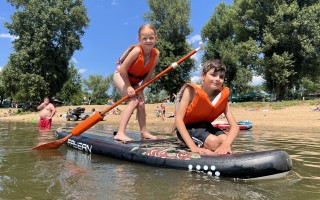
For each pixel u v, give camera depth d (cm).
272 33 2794
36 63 3100
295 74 2973
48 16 3103
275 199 222
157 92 3853
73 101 5622
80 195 231
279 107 2100
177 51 3722
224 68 353
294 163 357
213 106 353
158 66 3631
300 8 2903
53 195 232
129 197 227
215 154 314
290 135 797
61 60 3238
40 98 3212
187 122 371
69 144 492
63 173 304
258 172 275
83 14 3297
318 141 614
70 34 3234
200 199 222
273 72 2797
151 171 312
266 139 666
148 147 371
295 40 2725
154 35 445
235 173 280
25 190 245
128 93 445
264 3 2905
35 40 3106
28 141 576
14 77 3117
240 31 3122
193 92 356
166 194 234
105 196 229
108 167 333
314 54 2802
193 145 340
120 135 435
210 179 280
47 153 429
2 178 283
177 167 318
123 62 445
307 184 262
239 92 5253
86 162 361
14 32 3162
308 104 2038
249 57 2934
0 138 634
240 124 1065
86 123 448
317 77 3094
